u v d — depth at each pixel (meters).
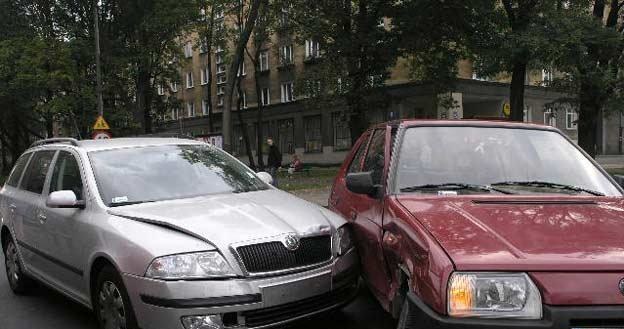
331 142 42.94
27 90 31.31
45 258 5.82
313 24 25.84
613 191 4.43
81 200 5.20
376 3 24.53
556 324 2.85
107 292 4.63
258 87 37.03
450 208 3.87
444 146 4.75
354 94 25.22
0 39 31.45
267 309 4.23
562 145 4.87
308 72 26.41
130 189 5.19
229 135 23.19
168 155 5.80
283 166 42.59
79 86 30.39
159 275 4.11
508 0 20.94
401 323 3.45
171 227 4.43
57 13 32.41
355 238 5.12
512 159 4.66
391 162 4.68
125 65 31.22
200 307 4.04
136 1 31.38
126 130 32.81
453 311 2.99
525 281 2.96
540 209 3.80
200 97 56.78
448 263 3.09
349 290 4.91
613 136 46.78
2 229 7.02
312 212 4.98
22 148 49.88
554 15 18.92
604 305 2.88
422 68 28.41
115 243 4.49
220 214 4.63
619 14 24.23
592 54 20.39
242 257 4.20
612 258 3.01
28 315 6.00
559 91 23.03
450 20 22.48
